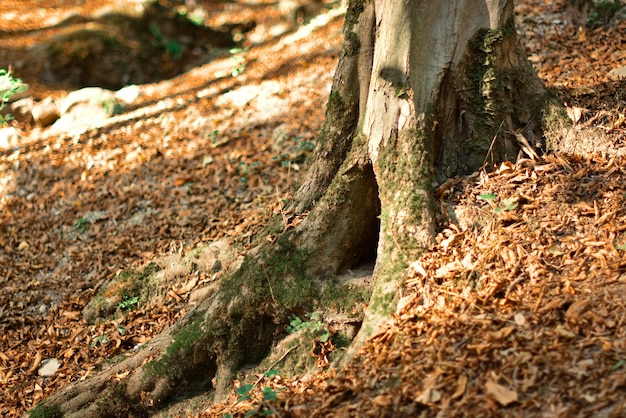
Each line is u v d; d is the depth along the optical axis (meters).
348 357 3.43
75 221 6.50
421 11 3.81
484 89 3.96
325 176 4.24
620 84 4.49
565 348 2.89
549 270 3.38
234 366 3.98
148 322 5.06
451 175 4.04
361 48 4.10
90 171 7.15
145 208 6.46
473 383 2.90
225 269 5.03
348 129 4.20
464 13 3.88
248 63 9.46
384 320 3.48
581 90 4.53
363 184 4.04
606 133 4.03
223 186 6.43
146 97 9.24
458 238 3.67
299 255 4.02
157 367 4.10
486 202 3.80
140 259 5.80
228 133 7.21
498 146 4.04
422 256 3.63
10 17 12.20
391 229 3.73
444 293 3.45
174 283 5.24
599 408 2.60
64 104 8.59
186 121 7.73
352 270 4.11
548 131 4.07
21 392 4.74
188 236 5.89
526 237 3.56
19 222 6.62
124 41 11.21
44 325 5.40
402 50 3.82
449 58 3.90
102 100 8.62
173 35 12.27
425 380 3.00
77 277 5.84
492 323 3.15
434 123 3.90
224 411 3.65
